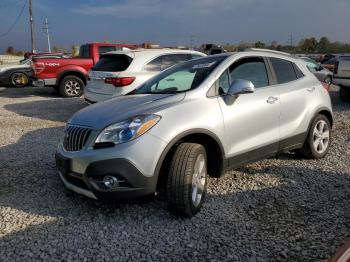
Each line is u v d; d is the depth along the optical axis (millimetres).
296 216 4098
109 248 3535
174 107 4121
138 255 3416
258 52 5344
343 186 4938
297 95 5500
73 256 3420
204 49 13391
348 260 3156
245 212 4223
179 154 3967
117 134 3859
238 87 4434
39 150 6895
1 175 5539
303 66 5977
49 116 10594
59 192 4855
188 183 3920
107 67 9297
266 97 5027
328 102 6074
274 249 3455
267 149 5051
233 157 4598
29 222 4062
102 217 4152
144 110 4055
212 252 3436
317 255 3332
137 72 9000
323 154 6074
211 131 4273
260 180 5164
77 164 4000
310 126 5754
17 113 11172
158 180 4074
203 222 3998
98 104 4711
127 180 3799
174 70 5250
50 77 14602
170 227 3902
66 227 3943
